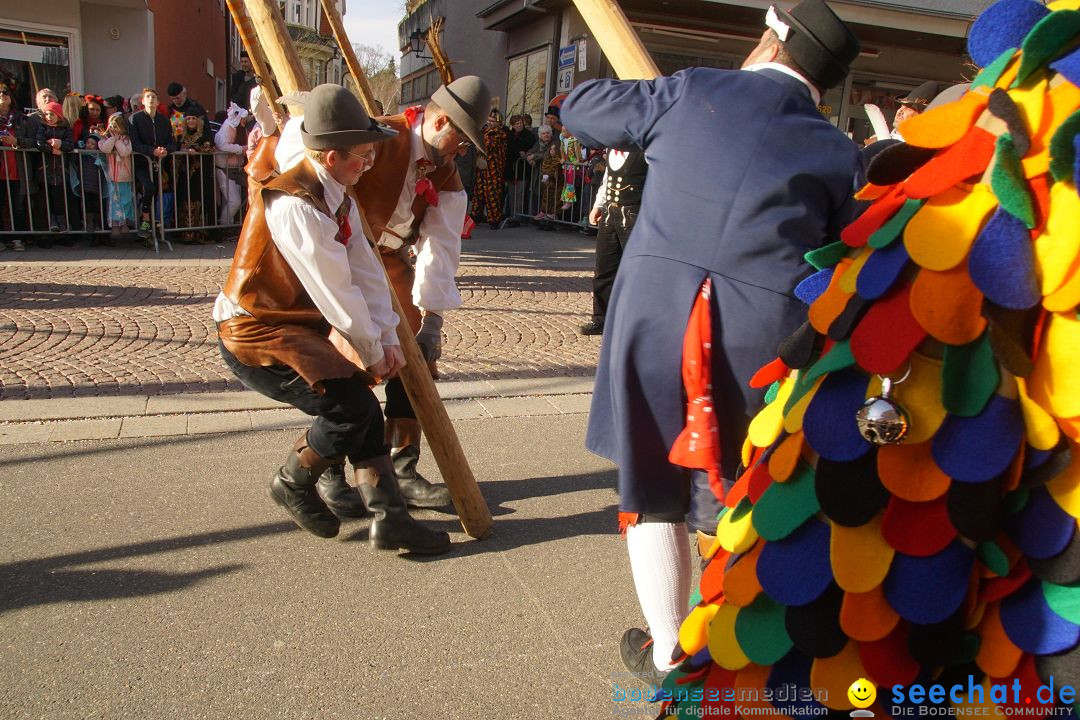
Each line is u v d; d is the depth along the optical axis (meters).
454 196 3.57
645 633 2.68
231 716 2.34
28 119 9.10
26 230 9.12
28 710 2.33
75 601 2.87
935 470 1.18
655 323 2.15
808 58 2.15
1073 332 1.10
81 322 6.28
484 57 18.00
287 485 3.20
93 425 4.35
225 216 10.49
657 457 2.23
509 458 4.32
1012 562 1.19
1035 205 1.12
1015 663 1.17
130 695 2.41
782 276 2.07
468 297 8.08
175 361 5.46
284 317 2.97
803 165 2.07
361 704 2.42
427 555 3.29
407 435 3.76
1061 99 1.11
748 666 1.35
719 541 1.45
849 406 1.24
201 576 3.06
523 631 2.82
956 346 1.16
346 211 2.95
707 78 2.20
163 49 15.25
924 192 1.21
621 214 6.32
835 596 1.26
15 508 3.48
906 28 13.09
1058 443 1.13
